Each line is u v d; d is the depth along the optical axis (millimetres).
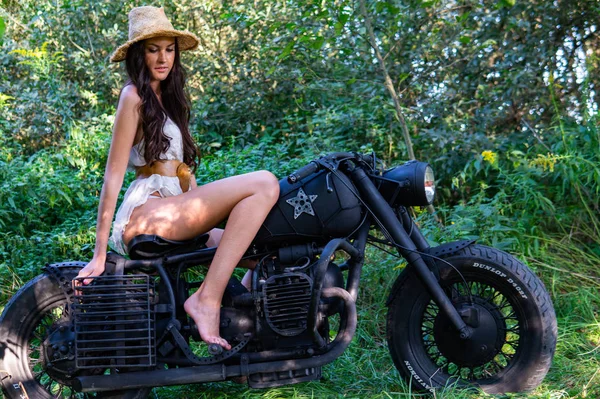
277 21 5148
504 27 5344
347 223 2762
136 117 2773
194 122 5820
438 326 2910
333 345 2713
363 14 4707
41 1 6766
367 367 3266
